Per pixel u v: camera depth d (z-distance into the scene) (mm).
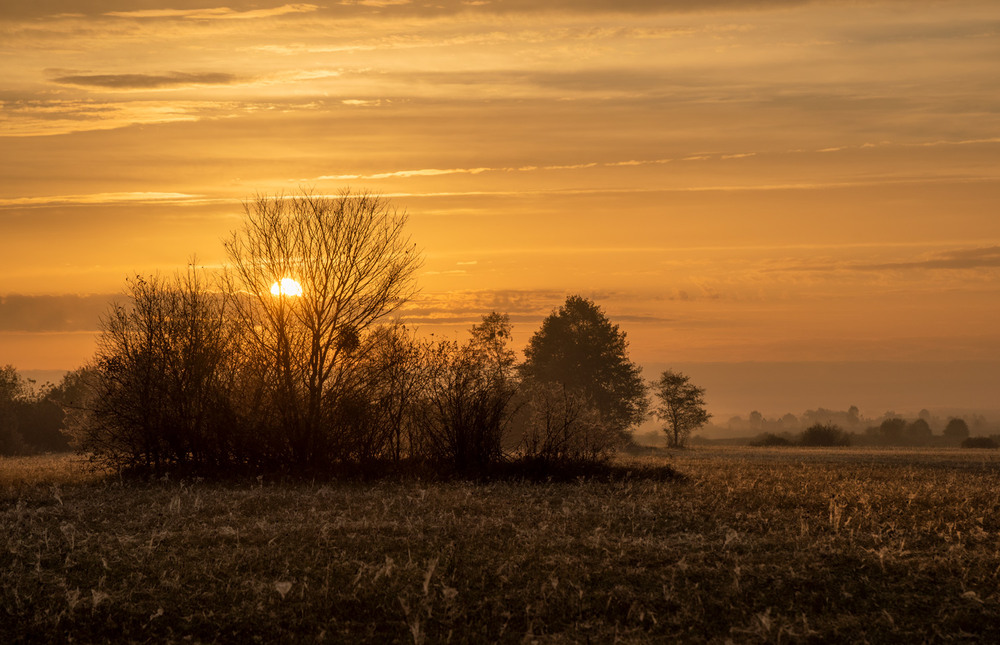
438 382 24609
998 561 11555
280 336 24359
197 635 8875
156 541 13062
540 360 80188
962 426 161750
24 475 24484
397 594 10031
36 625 9117
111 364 24141
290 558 11758
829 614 9453
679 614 9391
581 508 16516
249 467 24062
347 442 24219
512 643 8648
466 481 21906
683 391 80250
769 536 13523
